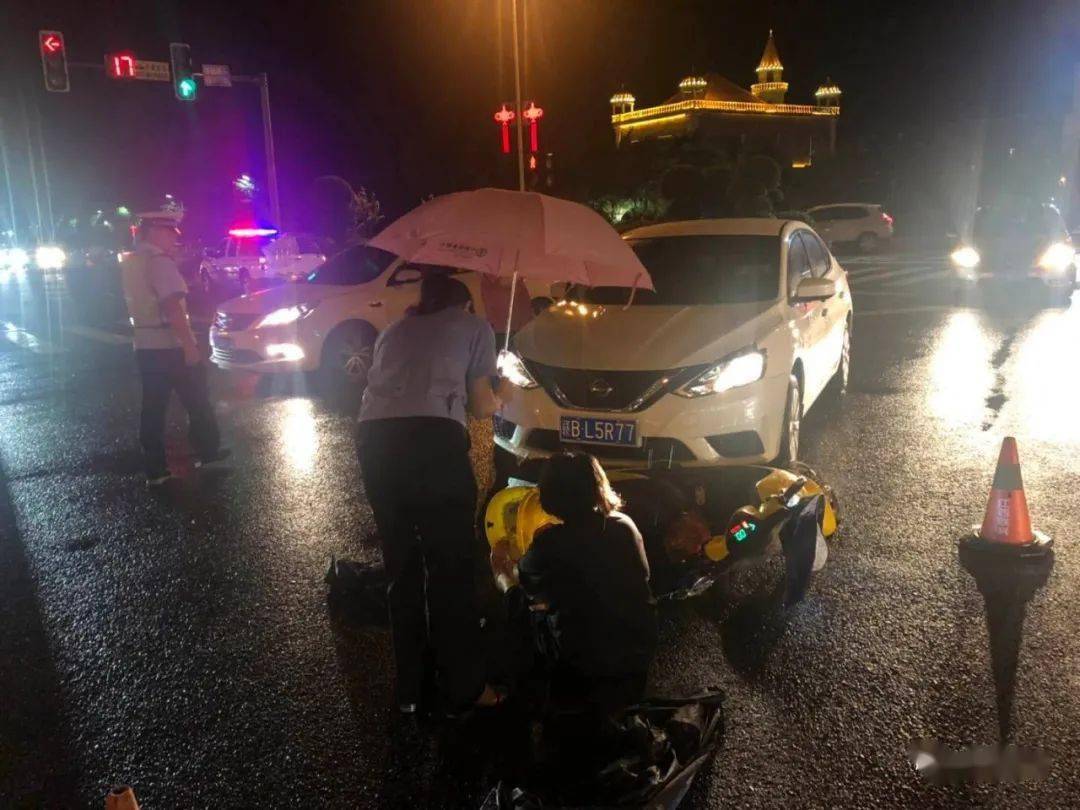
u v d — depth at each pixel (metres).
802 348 6.62
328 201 34.28
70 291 26.69
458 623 3.69
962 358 11.05
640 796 3.03
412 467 3.58
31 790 3.42
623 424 5.75
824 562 4.79
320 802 3.29
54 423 9.40
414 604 3.74
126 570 5.43
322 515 6.26
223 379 11.45
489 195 3.72
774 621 4.47
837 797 3.21
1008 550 5.11
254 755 3.58
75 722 3.85
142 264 6.81
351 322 10.41
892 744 3.49
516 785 3.26
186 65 21.73
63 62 19.12
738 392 5.79
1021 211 16.97
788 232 7.44
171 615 4.81
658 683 3.95
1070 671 3.95
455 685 3.69
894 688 3.87
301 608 4.83
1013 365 10.52
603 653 3.52
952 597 4.66
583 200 37.09
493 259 3.66
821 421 8.23
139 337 6.93
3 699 4.05
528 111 28.64
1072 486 6.29
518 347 6.28
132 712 3.91
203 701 3.98
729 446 5.86
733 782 3.30
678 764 3.26
